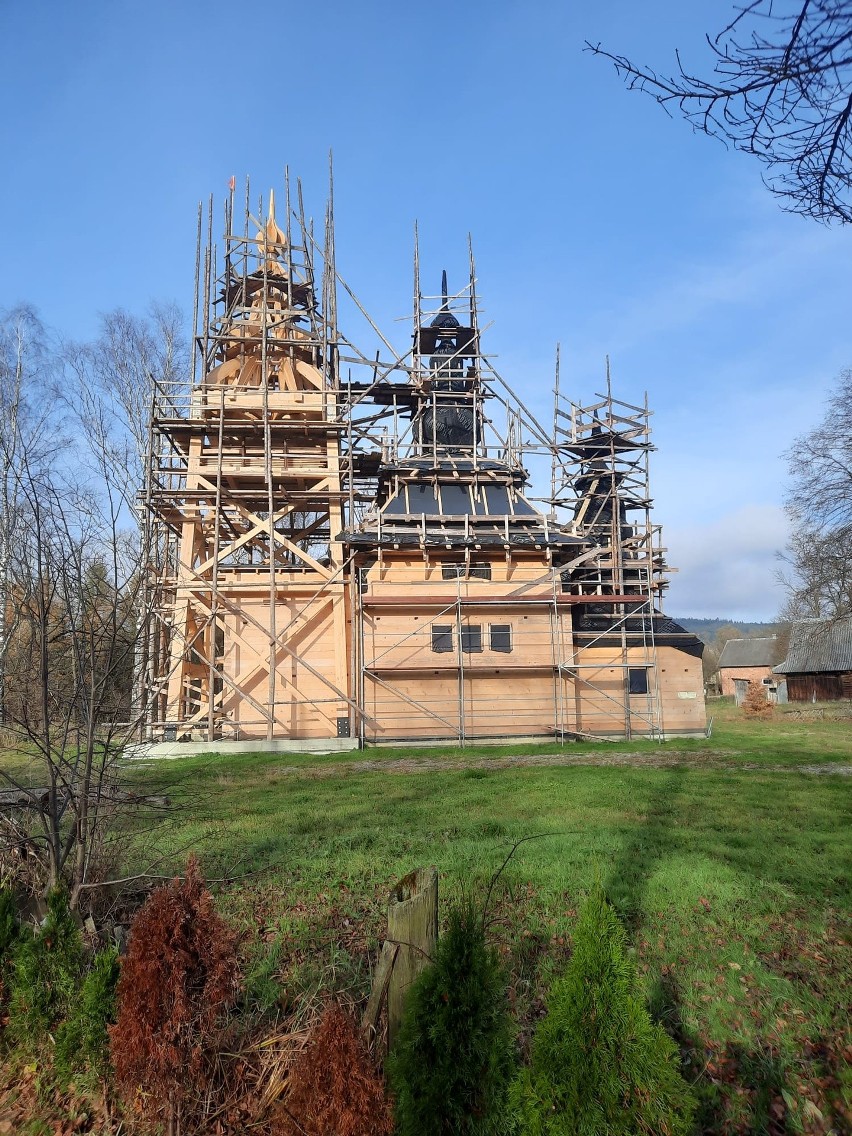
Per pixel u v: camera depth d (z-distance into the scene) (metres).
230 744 28.00
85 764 7.89
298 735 30.56
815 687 64.38
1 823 7.68
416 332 37.47
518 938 7.78
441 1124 4.26
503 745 29.36
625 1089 4.05
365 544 31.14
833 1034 6.16
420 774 20.83
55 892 6.52
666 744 28.89
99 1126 5.42
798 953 7.64
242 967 6.85
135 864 9.79
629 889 9.40
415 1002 4.47
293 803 16.20
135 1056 4.97
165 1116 5.04
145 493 28.42
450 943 4.55
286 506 33.94
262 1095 5.11
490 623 31.58
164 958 5.09
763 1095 5.45
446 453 35.97
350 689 30.98
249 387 32.81
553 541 32.19
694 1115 5.18
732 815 14.05
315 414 34.19
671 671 33.47
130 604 7.90
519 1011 6.22
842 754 25.00
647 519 38.53
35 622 7.67
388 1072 4.49
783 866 10.48
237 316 36.53
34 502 7.35
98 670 7.58
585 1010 4.21
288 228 36.03
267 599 31.27
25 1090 5.91
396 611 31.23
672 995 6.77
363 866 10.59
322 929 8.17
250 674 30.42
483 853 11.07
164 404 31.84
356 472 36.00
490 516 32.97
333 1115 4.39
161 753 27.53
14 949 6.50
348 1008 5.82
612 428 38.31
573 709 31.83
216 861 10.94
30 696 7.87
